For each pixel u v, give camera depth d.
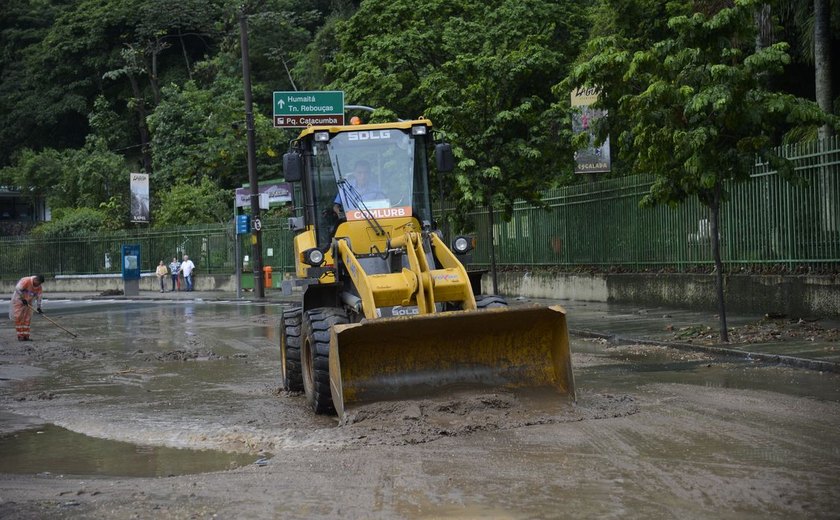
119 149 61.81
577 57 26.72
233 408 10.78
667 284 20.41
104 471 7.78
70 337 21.75
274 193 39.59
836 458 6.79
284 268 42.00
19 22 69.12
